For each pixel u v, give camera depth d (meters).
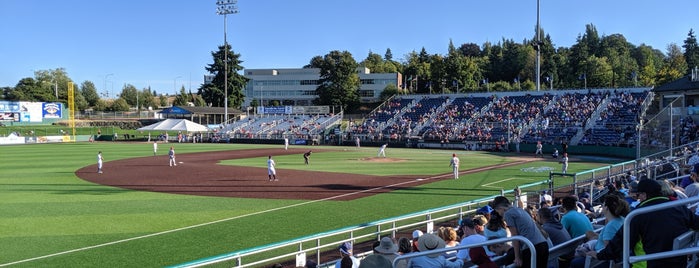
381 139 74.25
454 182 32.94
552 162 47.34
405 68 148.38
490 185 31.48
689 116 43.59
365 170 39.91
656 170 22.34
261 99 144.38
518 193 17.14
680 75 103.81
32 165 43.84
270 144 79.25
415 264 7.13
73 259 15.50
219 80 119.38
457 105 81.25
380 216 22.23
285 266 15.25
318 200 26.16
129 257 15.77
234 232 19.16
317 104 121.38
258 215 22.28
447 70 120.50
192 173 37.62
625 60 138.25
